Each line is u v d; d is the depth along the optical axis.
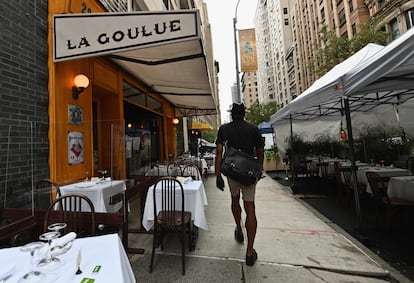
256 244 3.03
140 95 6.67
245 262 2.59
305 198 5.54
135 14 2.94
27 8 3.00
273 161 10.56
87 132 4.01
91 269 1.16
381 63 2.35
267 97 66.44
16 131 2.79
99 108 5.27
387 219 3.80
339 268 2.43
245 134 2.71
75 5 3.59
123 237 2.75
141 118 9.14
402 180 3.67
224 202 5.20
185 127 15.04
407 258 2.64
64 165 3.44
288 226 3.66
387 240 3.12
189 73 5.00
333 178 6.68
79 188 3.11
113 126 4.19
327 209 4.62
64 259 1.25
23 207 2.80
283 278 2.28
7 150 2.67
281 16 50.31
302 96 4.84
